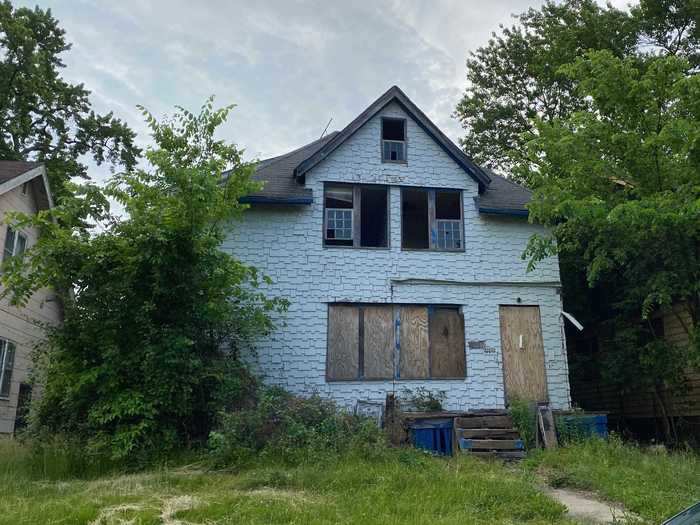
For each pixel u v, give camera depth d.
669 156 12.98
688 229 11.98
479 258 15.75
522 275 15.81
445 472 9.65
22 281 11.00
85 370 10.69
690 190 12.01
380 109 16.06
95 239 11.05
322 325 14.70
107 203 11.34
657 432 16.88
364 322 14.95
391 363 14.77
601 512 7.90
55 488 8.48
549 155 14.17
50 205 18.36
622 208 11.42
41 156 27.44
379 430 11.59
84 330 10.92
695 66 23.52
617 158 13.53
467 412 13.50
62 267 10.92
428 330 15.13
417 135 16.30
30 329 17.92
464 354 15.13
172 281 11.30
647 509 7.77
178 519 6.93
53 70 27.14
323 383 14.36
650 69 13.16
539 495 8.19
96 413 10.23
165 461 10.19
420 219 17.62
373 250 15.34
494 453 12.34
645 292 14.20
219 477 9.29
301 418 11.49
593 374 19.16
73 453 10.02
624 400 18.52
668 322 16.39
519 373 15.16
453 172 16.22
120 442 10.11
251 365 13.87
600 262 13.20
